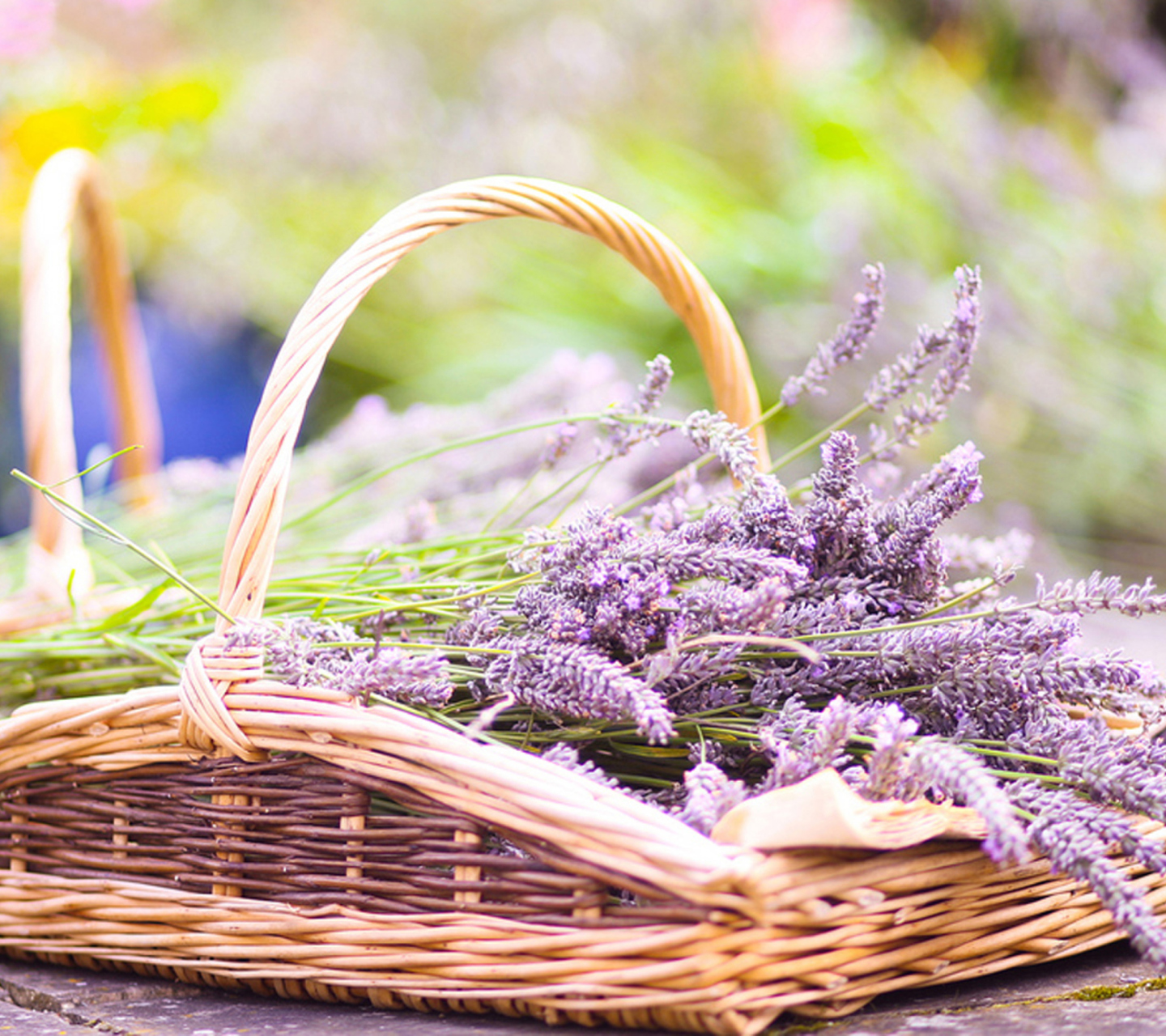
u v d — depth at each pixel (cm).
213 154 515
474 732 189
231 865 195
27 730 199
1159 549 406
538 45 522
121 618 210
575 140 490
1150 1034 186
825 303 441
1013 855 184
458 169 494
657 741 196
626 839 184
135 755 197
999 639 192
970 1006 190
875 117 483
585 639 193
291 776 194
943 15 568
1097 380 405
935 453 403
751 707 197
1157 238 439
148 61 443
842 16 532
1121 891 183
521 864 188
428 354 513
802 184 490
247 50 580
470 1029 189
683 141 521
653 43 513
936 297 403
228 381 619
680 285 209
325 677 193
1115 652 192
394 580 210
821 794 182
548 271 505
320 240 545
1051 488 410
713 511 196
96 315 245
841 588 196
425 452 212
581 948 186
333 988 193
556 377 240
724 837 184
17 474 198
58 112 407
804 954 184
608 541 194
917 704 196
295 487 242
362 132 498
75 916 199
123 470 250
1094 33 502
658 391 204
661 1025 186
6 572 236
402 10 582
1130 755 191
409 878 191
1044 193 459
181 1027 192
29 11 276
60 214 228
